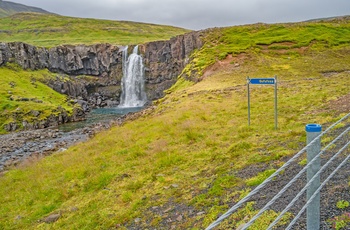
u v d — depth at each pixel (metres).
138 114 37.56
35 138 41.91
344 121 14.25
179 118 23.81
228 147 14.51
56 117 54.66
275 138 14.26
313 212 4.81
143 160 15.93
